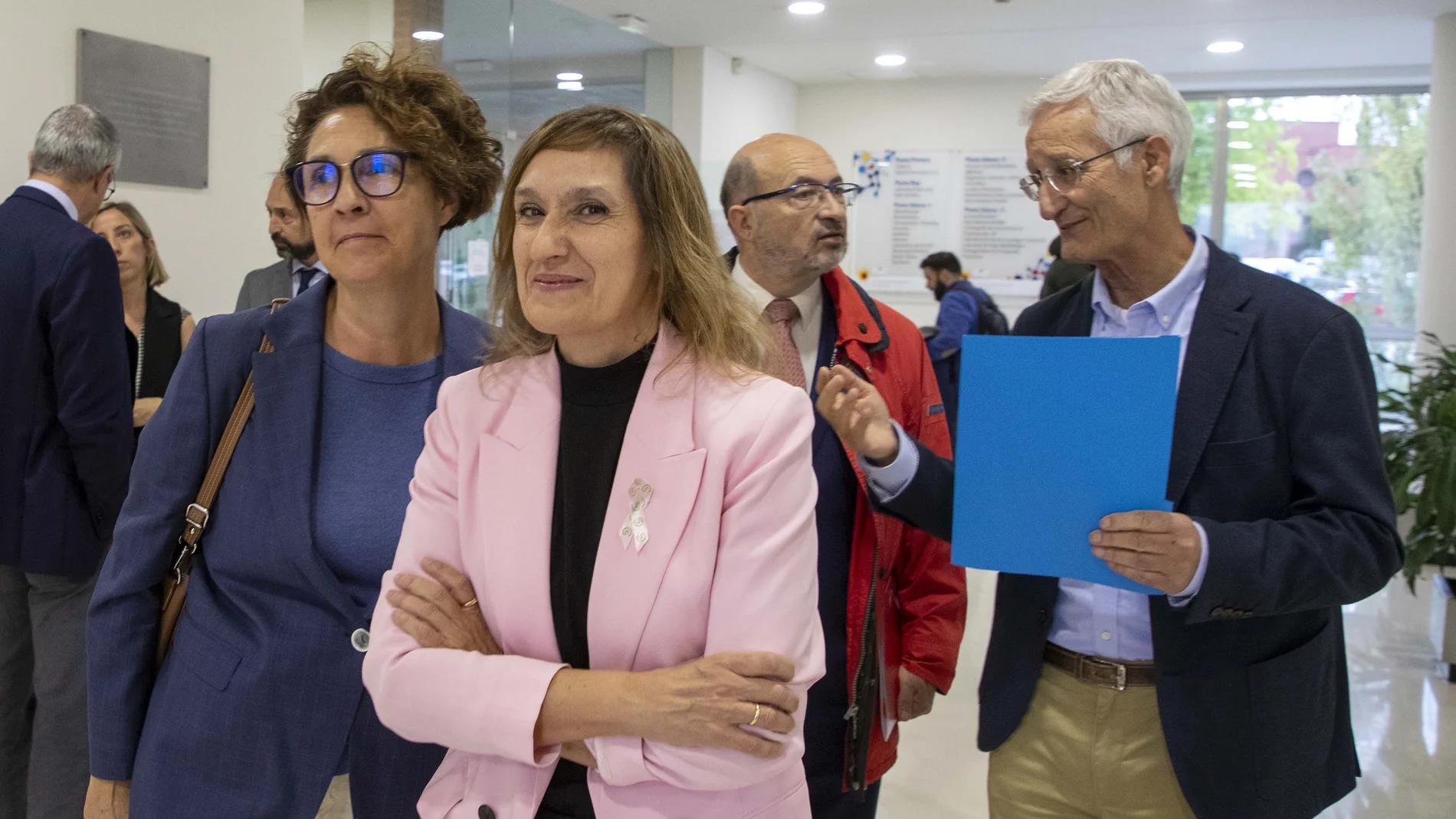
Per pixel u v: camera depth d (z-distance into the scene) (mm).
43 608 2473
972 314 5801
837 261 1906
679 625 1075
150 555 1427
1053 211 1550
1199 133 8000
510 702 1036
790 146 1925
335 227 1419
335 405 1480
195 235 3793
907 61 7441
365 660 1144
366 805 1394
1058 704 1606
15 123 3227
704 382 1145
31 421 2373
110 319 2418
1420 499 4434
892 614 1877
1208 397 1459
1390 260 7758
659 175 1126
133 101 3529
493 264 1253
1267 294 1478
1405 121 7621
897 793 3191
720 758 1004
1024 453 1328
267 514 1408
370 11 5016
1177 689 1472
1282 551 1312
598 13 6121
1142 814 1540
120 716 1430
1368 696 4062
